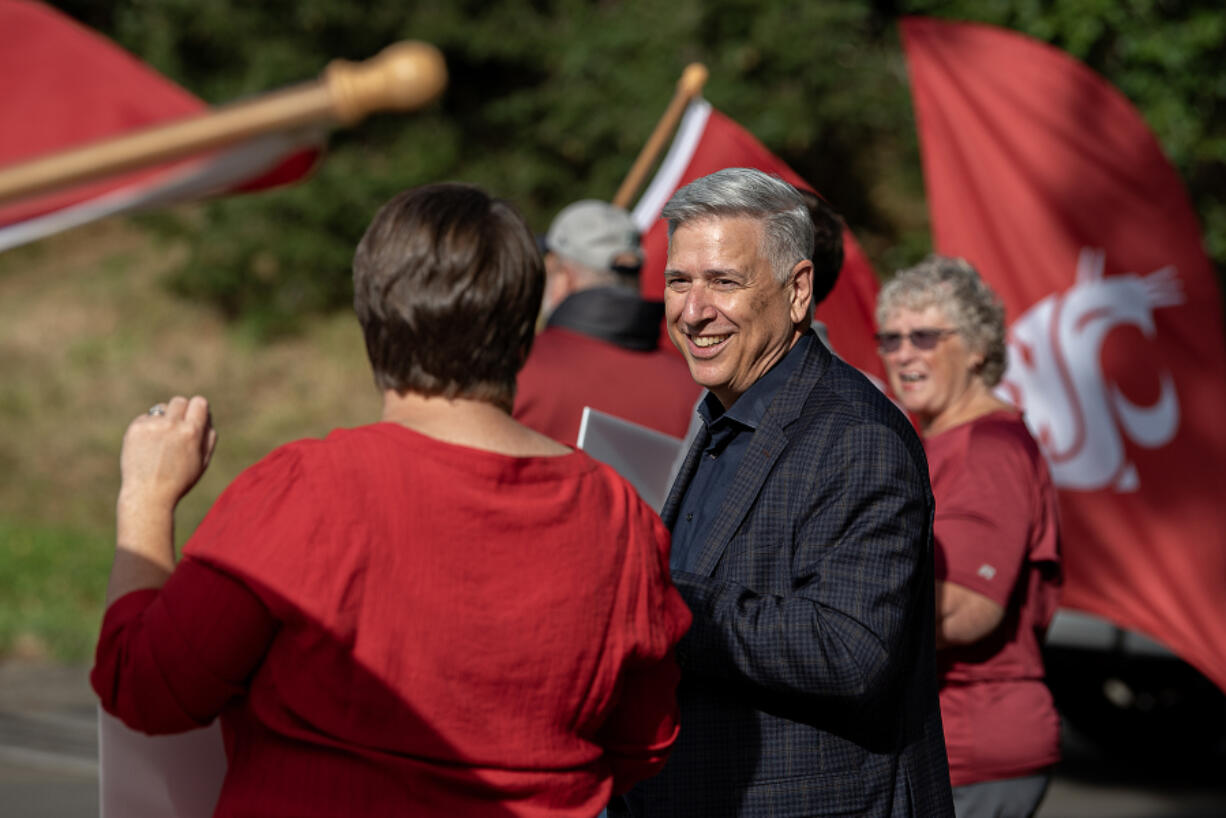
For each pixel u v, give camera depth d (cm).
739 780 321
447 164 2372
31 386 2148
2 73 655
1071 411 741
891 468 321
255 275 2372
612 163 2233
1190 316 747
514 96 2377
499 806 252
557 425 541
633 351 562
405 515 248
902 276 478
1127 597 731
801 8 2152
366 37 2345
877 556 315
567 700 258
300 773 243
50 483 1941
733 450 347
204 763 277
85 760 961
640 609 271
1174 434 738
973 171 759
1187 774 1048
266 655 246
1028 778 434
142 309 2366
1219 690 973
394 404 267
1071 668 973
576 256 575
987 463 439
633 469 370
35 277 2523
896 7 2256
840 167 2467
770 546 327
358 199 2308
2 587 1556
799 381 344
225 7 2314
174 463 267
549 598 256
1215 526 731
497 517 255
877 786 325
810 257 352
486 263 260
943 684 439
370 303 263
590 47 2238
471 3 2384
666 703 284
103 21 2645
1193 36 1755
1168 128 1770
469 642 248
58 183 212
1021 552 429
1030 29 1767
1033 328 747
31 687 1193
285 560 239
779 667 308
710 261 342
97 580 1608
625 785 286
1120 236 748
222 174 250
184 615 240
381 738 244
